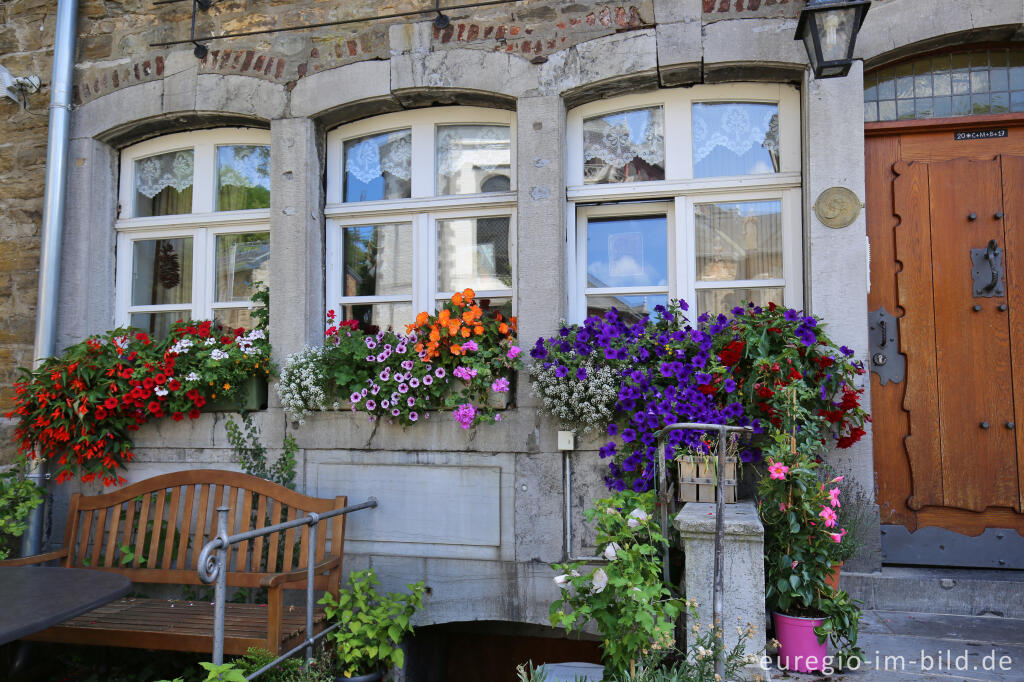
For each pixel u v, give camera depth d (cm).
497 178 438
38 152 484
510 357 387
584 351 378
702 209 409
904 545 374
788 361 332
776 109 404
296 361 412
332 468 412
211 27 460
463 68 419
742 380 353
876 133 388
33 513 439
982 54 384
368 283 450
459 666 457
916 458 374
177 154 486
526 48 413
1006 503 364
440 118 443
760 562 281
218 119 461
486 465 393
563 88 405
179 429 433
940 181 382
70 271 468
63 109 469
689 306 402
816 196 371
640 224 421
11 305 477
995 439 367
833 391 343
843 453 359
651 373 363
